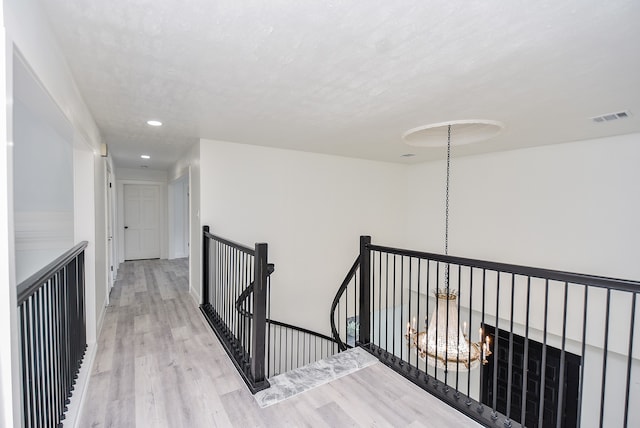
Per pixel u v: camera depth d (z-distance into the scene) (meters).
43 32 1.42
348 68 2.01
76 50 1.78
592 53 1.78
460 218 5.32
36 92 1.48
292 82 2.22
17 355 1.01
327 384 2.27
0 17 0.92
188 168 4.75
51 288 1.63
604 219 3.68
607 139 3.65
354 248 5.51
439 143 4.03
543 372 1.64
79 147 2.73
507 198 4.63
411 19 1.48
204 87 2.32
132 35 1.63
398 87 2.29
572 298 3.94
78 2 1.36
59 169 2.76
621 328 3.55
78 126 2.31
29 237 2.67
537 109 2.73
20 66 1.22
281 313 4.73
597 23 1.49
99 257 3.25
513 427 1.76
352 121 3.19
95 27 1.55
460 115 2.94
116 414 1.90
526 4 1.36
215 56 1.86
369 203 5.69
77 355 2.27
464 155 5.11
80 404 1.93
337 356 2.66
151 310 3.84
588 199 3.81
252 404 2.02
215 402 2.04
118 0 1.35
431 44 1.70
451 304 2.89
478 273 5.02
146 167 6.97
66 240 2.76
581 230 3.87
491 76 2.10
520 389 4.60
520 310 4.46
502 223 4.70
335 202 5.26
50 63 1.55
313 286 5.04
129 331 3.18
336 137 3.90
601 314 3.69
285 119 3.12
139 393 2.12
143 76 2.12
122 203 7.05
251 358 2.30
